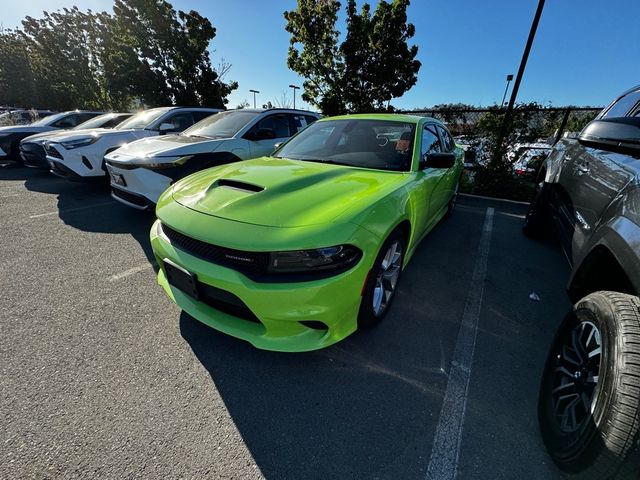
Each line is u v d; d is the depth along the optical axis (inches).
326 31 526.3
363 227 68.9
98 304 96.5
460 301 105.1
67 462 52.4
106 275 114.3
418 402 66.6
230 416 62.2
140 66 597.3
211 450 55.6
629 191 59.3
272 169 98.7
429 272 125.2
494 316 97.5
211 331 85.7
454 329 90.7
